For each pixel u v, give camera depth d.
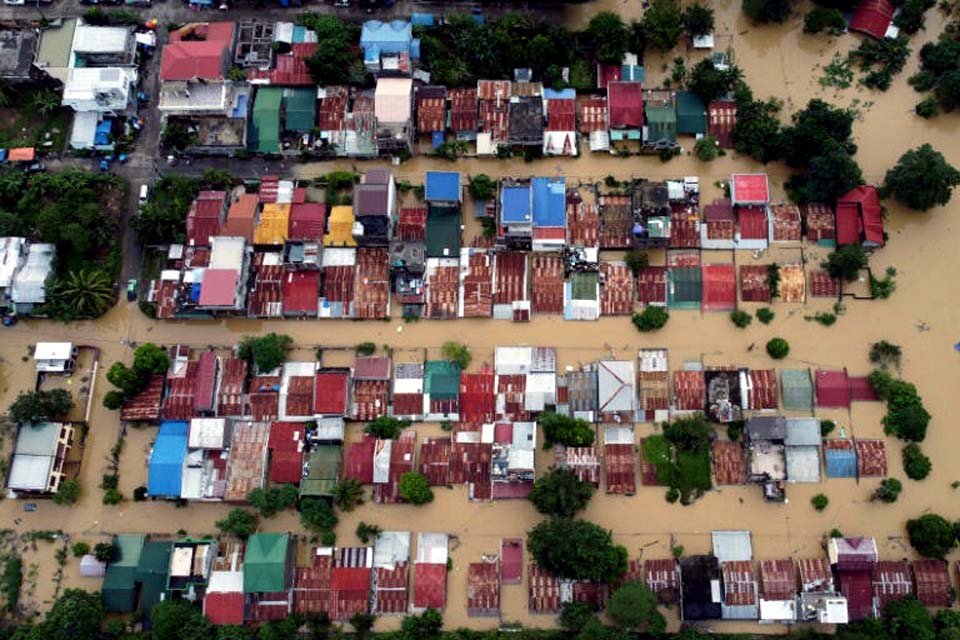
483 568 69.31
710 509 70.19
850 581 67.62
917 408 69.81
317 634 68.50
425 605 68.62
